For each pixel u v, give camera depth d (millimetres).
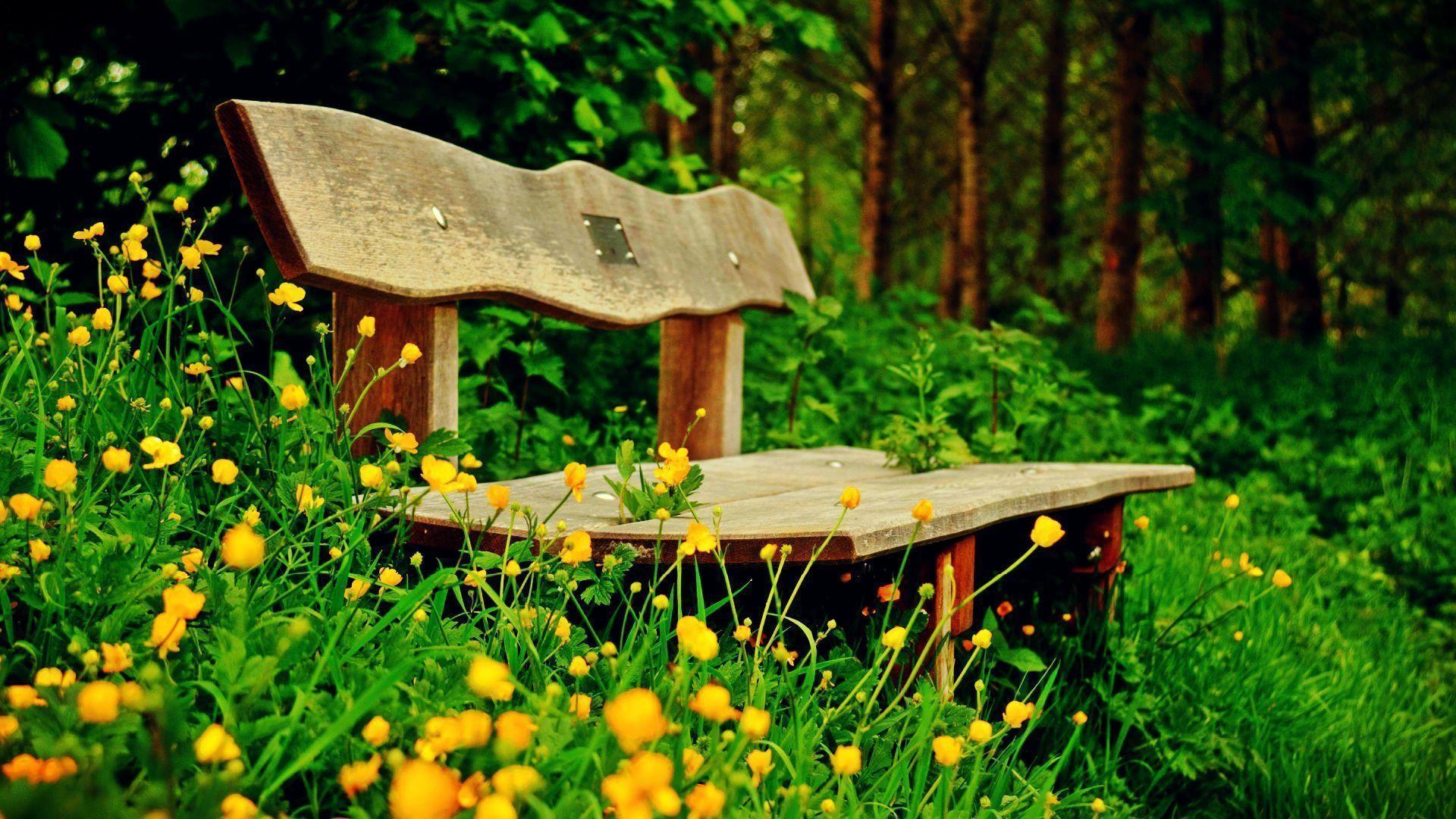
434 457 2061
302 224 2086
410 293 2250
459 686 1476
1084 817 2221
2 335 2439
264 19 3256
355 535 1736
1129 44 10953
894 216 21125
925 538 1960
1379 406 6953
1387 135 13180
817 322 3803
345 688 1466
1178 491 5363
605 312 2791
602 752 1310
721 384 3406
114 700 1037
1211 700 2893
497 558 1756
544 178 2812
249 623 1472
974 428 5246
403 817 952
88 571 1491
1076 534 3031
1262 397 7309
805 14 4832
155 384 2082
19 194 3305
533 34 3727
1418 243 15492
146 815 989
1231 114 11945
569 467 1688
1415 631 4453
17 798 892
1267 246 12703
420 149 2443
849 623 2295
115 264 2033
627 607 1851
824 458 3348
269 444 2006
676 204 3332
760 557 1809
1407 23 9406
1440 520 5348
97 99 3443
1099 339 11242
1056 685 2648
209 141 3455
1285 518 5262
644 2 4176
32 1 3189
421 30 3898
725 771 1218
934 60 18094
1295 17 9445
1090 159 20578
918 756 1640
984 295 11961
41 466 1651
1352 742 3119
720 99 12320
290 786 1345
